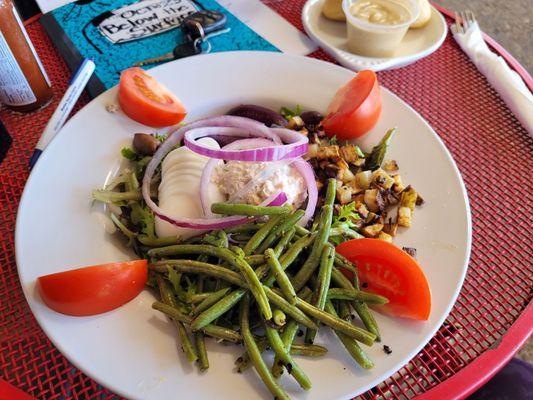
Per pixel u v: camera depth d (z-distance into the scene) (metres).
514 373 0.32
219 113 0.34
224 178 0.27
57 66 0.36
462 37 0.40
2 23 0.28
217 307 0.21
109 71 0.35
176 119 0.31
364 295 0.22
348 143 0.32
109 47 0.37
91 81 0.35
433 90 0.37
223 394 0.20
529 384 0.31
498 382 0.31
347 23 0.38
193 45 0.37
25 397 0.21
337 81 0.34
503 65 0.37
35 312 0.21
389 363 0.21
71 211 0.26
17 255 0.23
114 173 0.29
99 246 0.25
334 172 0.29
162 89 0.32
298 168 0.28
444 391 0.22
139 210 0.27
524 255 0.28
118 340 0.21
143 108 0.30
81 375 0.22
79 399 0.22
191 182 0.27
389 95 0.32
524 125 0.34
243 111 0.33
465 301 0.26
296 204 0.28
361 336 0.21
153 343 0.21
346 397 0.20
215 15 0.39
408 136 0.31
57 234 0.25
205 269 0.22
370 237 0.27
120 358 0.21
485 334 0.25
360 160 0.31
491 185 0.31
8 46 0.29
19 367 0.22
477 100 0.36
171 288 0.23
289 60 0.35
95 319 0.22
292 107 0.34
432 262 0.25
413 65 0.39
